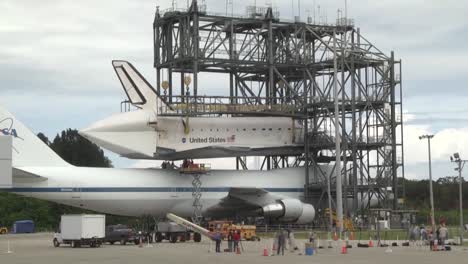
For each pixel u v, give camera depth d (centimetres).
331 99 9094
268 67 9331
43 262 4491
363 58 9150
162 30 9288
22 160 8075
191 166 8594
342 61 8944
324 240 6850
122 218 12544
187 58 8906
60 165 8212
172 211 8638
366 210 9300
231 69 9519
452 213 12925
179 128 8750
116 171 8375
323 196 9244
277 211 8544
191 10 8881
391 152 9200
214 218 8906
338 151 7719
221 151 8906
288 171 9200
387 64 9244
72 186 8088
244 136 8988
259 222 8912
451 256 4819
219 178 8794
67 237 6328
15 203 13200
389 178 9188
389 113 9212
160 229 7106
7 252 5566
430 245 5638
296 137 9212
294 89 9806
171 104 8756
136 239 6850
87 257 4925
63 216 6350
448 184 15600
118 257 4906
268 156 9681
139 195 8350
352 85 9025
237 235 5366
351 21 9662
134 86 8725
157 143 8644
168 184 8500
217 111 8831
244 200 8694
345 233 7369
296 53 9431
